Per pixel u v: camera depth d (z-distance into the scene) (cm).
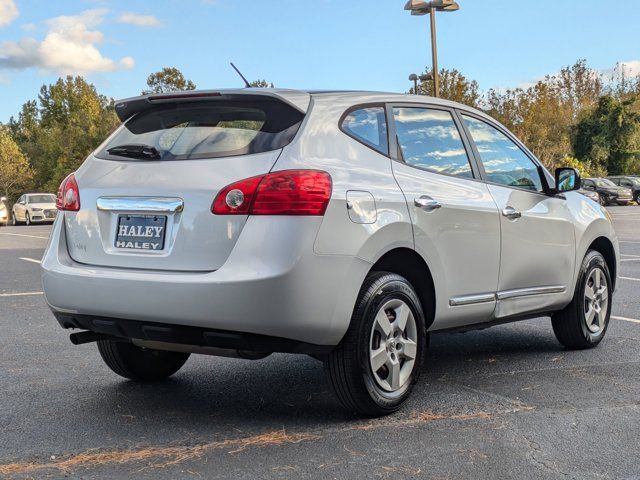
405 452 339
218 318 345
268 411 407
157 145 391
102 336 411
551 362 529
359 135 402
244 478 308
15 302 805
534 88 6203
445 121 469
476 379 480
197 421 389
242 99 387
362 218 371
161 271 364
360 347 374
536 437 360
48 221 3272
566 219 536
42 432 371
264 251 345
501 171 495
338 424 381
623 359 537
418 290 427
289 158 359
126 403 424
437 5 2198
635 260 1267
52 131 7500
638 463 326
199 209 358
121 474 313
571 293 547
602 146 5634
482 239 453
